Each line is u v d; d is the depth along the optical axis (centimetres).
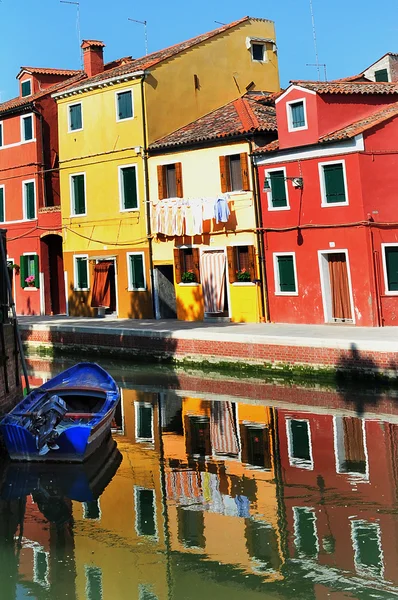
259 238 2592
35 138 3372
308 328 2333
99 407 1675
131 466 1432
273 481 1305
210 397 1972
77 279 3234
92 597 923
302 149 2439
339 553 1009
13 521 1174
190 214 2756
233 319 2694
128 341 2523
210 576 962
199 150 2756
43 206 3384
